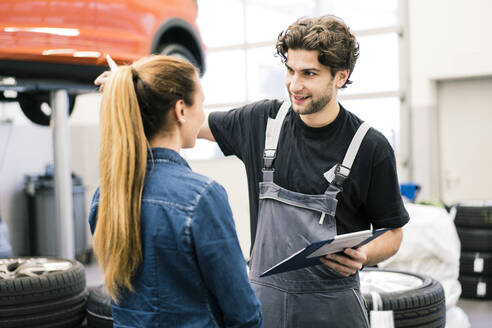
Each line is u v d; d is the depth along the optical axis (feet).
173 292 3.52
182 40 12.34
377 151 4.89
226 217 3.56
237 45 22.82
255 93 22.84
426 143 20.12
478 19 19.16
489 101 20.08
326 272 4.95
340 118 4.99
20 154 20.99
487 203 15.96
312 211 5.01
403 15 20.15
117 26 9.83
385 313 7.10
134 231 3.49
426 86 20.02
